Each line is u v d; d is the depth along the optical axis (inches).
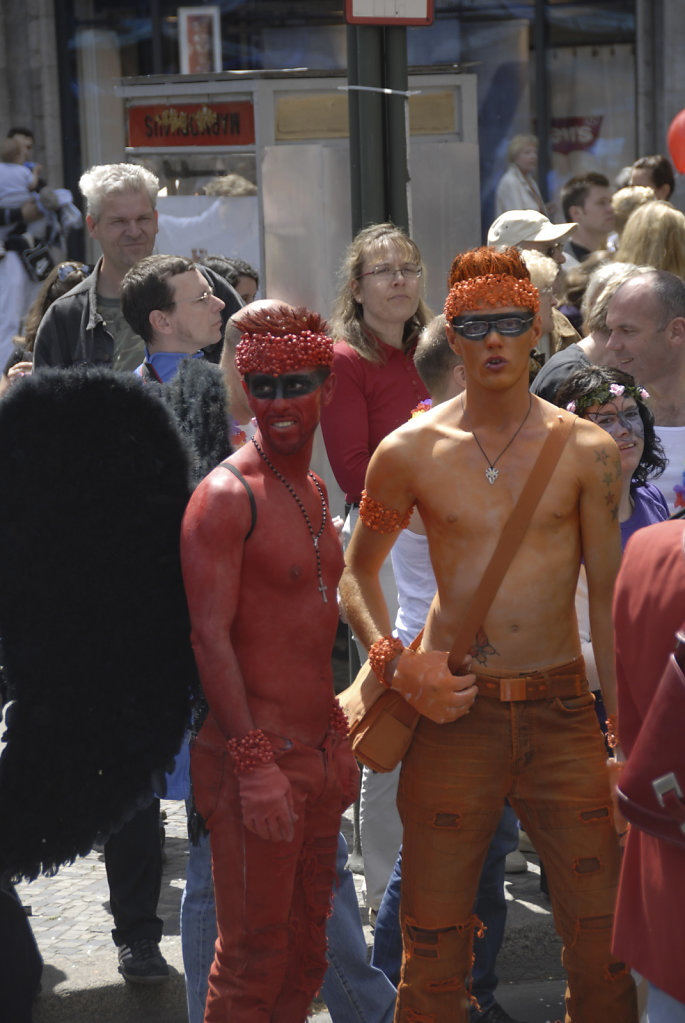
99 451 212.7
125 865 293.6
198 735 220.5
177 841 380.8
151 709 218.1
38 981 243.3
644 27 862.5
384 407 335.0
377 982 254.4
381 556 243.4
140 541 214.8
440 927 232.5
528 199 851.4
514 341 218.8
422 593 279.9
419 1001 234.7
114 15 894.4
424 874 231.8
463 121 525.3
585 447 224.8
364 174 333.1
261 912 214.7
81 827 218.8
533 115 884.6
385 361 335.0
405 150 333.4
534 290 221.0
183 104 563.8
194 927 245.0
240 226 562.3
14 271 768.9
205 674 206.7
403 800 235.9
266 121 544.7
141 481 214.5
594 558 228.8
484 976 278.7
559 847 228.2
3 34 893.8
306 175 440.1
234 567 206.8
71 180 907.4
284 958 218.7
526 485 222.4
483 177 884.0
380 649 229.1
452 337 224.5
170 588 217.2
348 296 338.0
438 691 223.0
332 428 331.9
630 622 180.5
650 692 176.6
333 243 442.6
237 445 285.9
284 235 446.6
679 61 860.6
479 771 227.3
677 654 169.2
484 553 225.0
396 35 326.6
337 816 222.8
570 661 228.4
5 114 903.7
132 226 366.9
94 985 294.4
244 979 216.5
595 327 346.0
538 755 226.8
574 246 652.7
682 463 313.9
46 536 212.2
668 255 431.2
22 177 770.8
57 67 898.1
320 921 225.9
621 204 550.9
